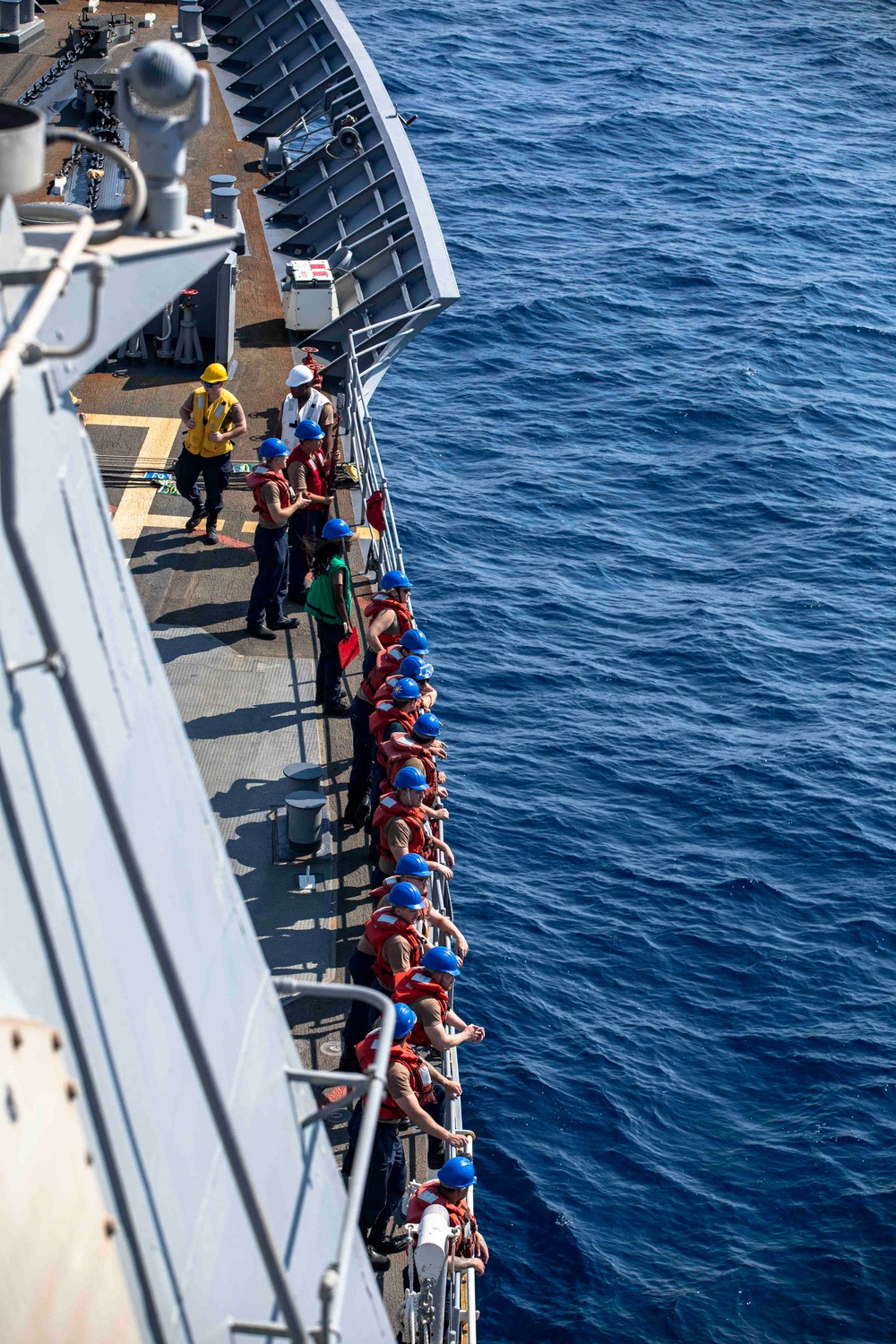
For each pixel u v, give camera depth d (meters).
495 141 65.38
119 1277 2.90
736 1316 16.91
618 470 40.25
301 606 15.34
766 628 33.06
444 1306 8.12
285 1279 3.37
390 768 11.24
